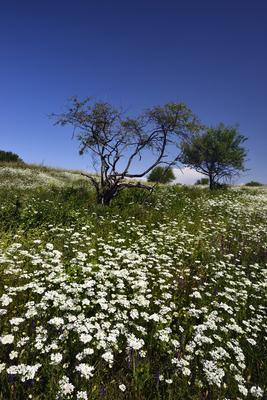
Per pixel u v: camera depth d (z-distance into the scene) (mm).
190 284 6449
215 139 33125
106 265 6238
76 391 3232
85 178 27672
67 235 8914
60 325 3982
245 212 14781
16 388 3184
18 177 22938
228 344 4098
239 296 5953
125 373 3756
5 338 3549
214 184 32594
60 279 5199
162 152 14188
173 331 4719
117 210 12727
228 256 8172
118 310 4535
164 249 8383
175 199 16516
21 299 4945
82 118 13562
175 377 3627
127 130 13758
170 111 13805
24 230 9086
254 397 3582
